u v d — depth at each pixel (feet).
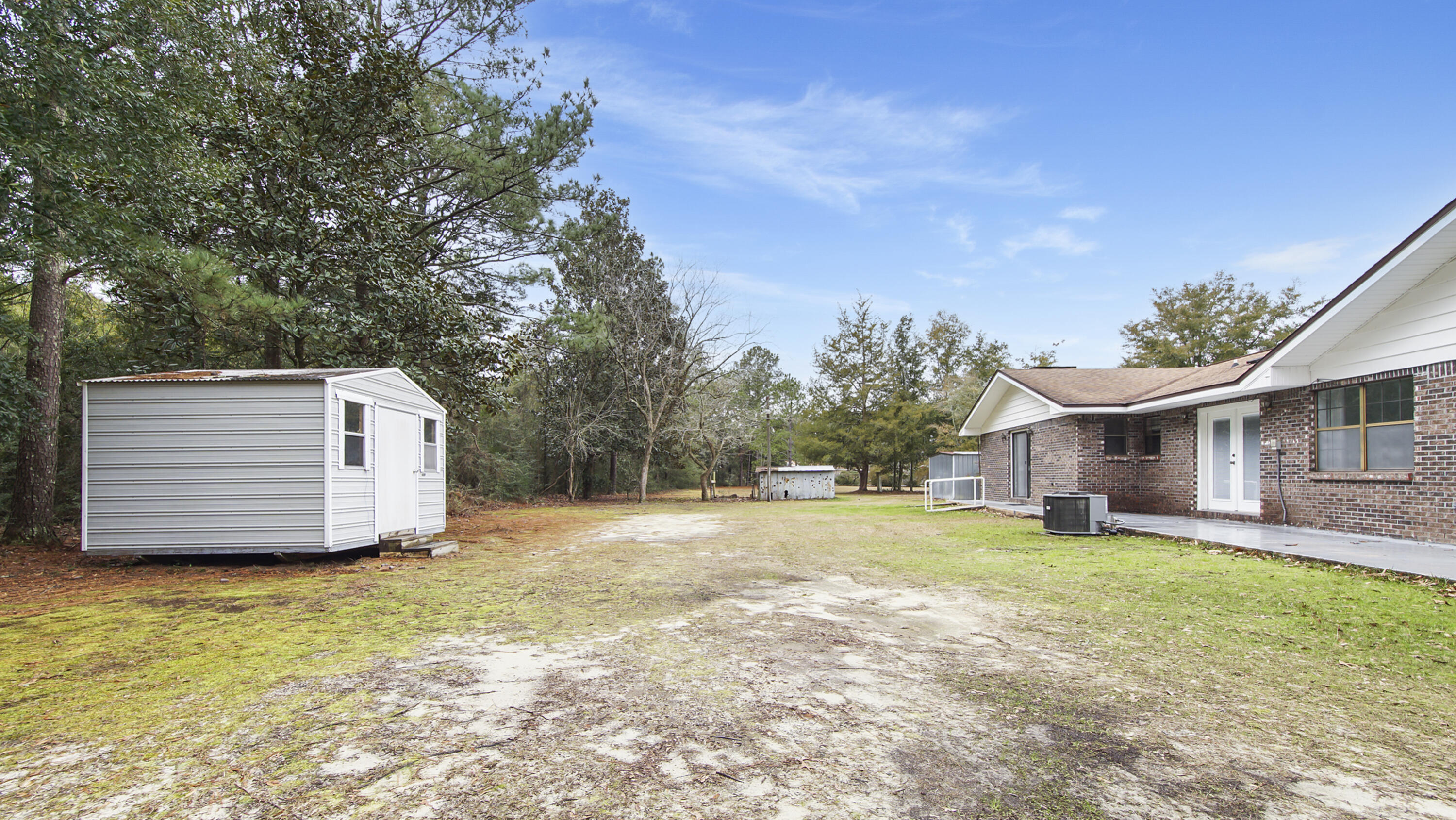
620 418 96.48
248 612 18.70
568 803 7.59
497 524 51.80
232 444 27.40
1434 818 7.32
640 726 10.04
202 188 33.94
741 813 7.34
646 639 15.44
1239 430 39.37
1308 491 32.83
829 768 8.60
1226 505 40.32
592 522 54.85
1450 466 25.57
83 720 10.43
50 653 14.42
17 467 33.32
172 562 28.35
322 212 40.45
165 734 9.85
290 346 47.78
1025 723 10.22
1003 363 132.98
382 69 42.24
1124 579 22.53
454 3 50.70
